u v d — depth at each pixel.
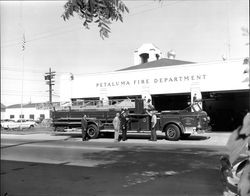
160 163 11.52
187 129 20.66
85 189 8.29
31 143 20.72
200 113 20.80
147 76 29.58
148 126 21.55
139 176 9.53
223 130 25.22
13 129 43.22
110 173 10.09
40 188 8.54
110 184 8.70
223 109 27.33
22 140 23.55
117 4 2.79
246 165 1.72
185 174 9.52
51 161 12.79
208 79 26.14
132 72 30.33
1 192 7.97
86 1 2.92
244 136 1.73
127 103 22.69
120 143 19.52
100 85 31.78
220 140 18.06
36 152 15.77
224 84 25.08
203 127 20.70
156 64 29.59
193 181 8.59
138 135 24.89
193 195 7.25
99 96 31.75
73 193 7.96
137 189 8.06
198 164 10.98
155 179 9.08
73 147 17.44
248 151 1.71
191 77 27.14
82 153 14.84
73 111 24.89
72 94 32.19
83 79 32.25
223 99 27.48
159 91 28.92
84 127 22.61
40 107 28.09
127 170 10.47
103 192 7.93
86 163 12.02
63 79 31.97
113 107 22.97
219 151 13.89
